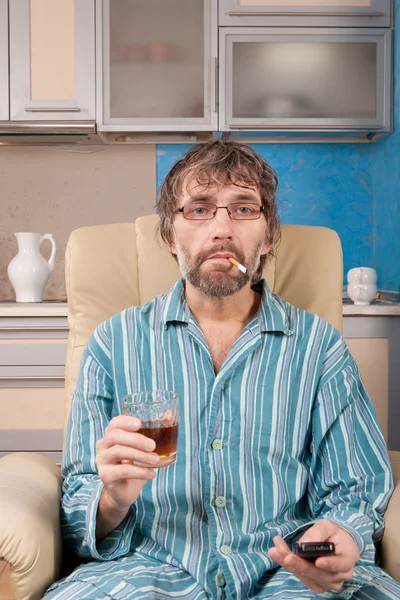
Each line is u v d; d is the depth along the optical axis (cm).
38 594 98
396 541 102
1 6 259
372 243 299
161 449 86
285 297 142
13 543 95
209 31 260
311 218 298
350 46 262
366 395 119
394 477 116
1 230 296
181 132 277
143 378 114
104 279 143
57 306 243
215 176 112
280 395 112
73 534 105
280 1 259
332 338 119
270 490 108
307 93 262
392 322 244
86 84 261
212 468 107
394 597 94
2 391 247
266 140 290
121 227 149
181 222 115
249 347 112
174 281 144
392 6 260
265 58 261
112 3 259
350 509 106
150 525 107
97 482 106
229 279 112
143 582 97
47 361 244
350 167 297
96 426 113
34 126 262
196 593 99
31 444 248
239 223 114
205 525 106
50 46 260
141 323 118
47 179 295
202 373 112
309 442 117
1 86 260
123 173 295
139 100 262
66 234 296
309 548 84
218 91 261
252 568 101
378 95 263
